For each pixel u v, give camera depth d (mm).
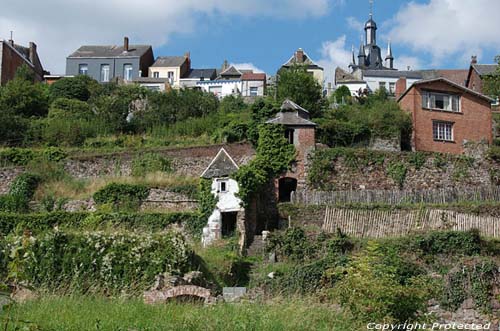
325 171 41938
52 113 53719
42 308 15875
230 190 36250
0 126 48625
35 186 41312
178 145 47188
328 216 36438
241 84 72688
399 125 47375
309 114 48750
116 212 35906
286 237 33500
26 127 49875
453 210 37031
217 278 27875
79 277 22719
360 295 16688
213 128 50500
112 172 43906
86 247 23266
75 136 49125
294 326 15695
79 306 16719
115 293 21797
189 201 38781
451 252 30469
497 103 59406
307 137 42438
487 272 25766
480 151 47906
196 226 35750
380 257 27703
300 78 53062
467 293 25422
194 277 23500
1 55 65312
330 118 50531
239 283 29469
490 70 68625
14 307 14344
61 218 34938
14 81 58125
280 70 62812
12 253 12898
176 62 78125
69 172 43656
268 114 48156
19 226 34031
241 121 48125
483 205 37312
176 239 24391
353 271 18031
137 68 74938
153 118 53500
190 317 15578
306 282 27500
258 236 35531
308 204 38875
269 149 41906
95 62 75188
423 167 43125
